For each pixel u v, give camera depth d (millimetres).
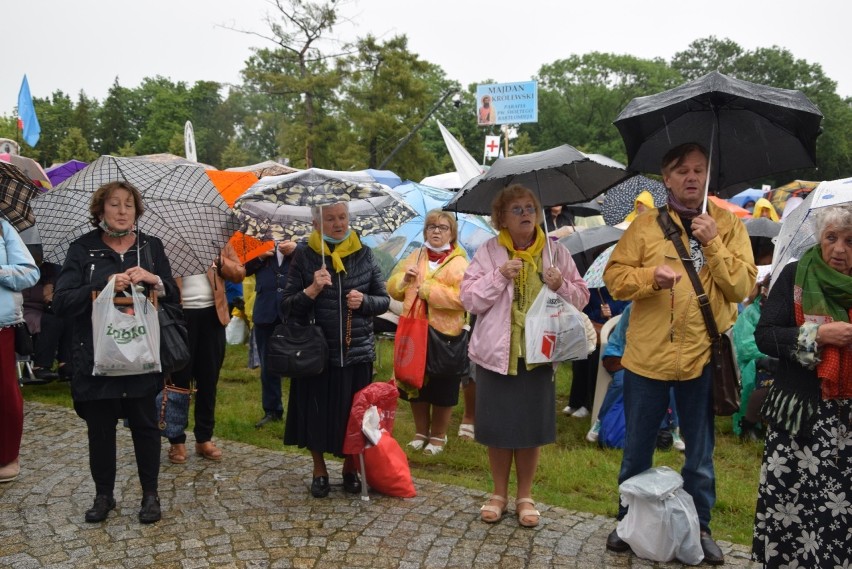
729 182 4074
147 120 81562
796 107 3424
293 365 4488
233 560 3834
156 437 4348
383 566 3791
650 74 71438
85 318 4141
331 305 4688
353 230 4887
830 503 3162
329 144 30266
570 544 4066
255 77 28797
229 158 52625
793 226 3473
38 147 73062
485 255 4344
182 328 4414
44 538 4074
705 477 3885
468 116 68375
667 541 3789
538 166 3932
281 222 5383
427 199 10039
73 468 5188
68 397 7359
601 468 5629
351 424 4664
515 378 4230
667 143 4078
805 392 3238
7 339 4852
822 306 3176
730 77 3539
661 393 3857
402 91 30484
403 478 4773
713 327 3684
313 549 3975
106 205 4184
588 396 7293
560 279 4168
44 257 4664
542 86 74562
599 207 11328
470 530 4250
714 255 3582
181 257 4754
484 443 4301
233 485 4945
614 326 6500
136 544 4012
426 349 5648
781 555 3324
